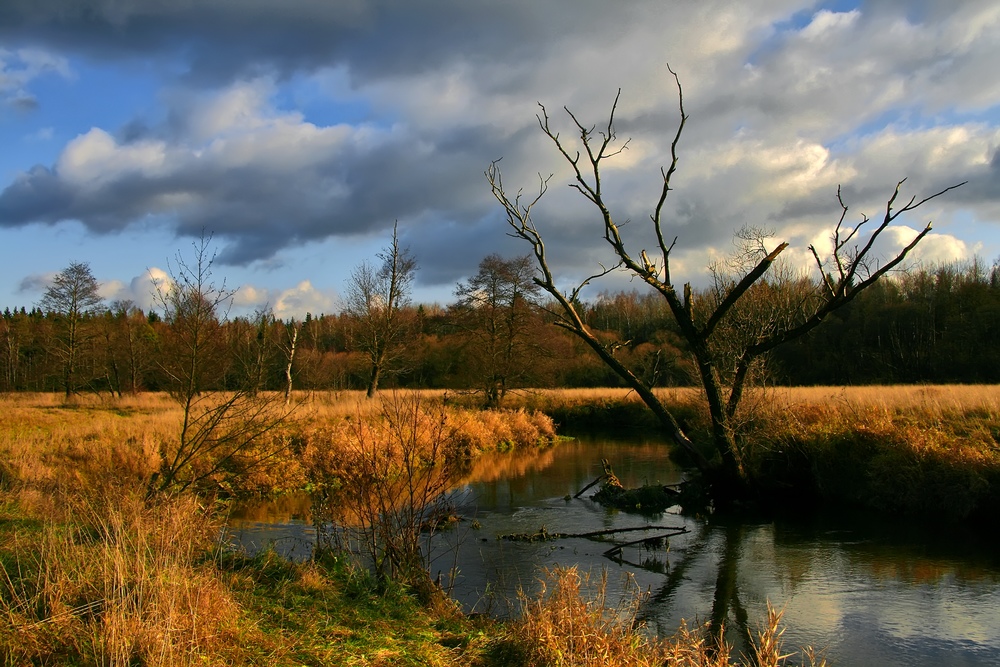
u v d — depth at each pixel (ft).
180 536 22.71
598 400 124.26
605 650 17.79
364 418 65.82
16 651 14.23
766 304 62.69
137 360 121.90
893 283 197.88
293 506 46.57
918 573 33.12
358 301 115.44
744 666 22.44
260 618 18.67
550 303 122.42
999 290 165.48
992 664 23.35
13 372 152.35
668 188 48.42
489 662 18.19
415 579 24.11
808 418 58.29
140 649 14.62
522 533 40.75
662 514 47.32
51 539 19.25
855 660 23.57
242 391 37.99
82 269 120.37
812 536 40.68
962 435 48.44
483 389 116.57
